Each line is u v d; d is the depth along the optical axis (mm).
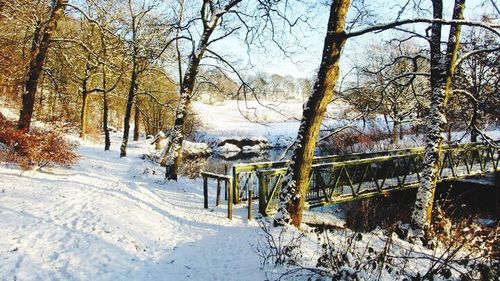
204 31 13320
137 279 5449
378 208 11773
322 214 10125
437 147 9141
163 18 18453
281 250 5758
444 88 9102
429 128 9281
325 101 7262
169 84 28219
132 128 49031
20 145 11359
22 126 11906
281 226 7387
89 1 16141
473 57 15469
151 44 19219
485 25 6875
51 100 22531
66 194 9328
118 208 8594
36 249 5652
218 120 58625
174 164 13336
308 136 7363
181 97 13609
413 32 9055
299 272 5023
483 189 14602
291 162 7555
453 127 22125
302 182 7461
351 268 4566
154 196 11016
